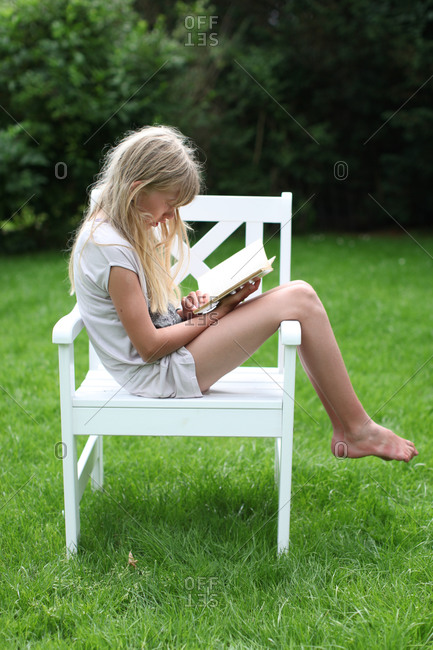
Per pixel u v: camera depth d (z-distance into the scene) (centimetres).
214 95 796
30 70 634
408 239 789
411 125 800
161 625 140
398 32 780
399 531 176
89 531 176
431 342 360
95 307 160
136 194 156
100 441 206
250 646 134
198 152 803
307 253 658
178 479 210
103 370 193
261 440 247
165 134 158
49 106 627
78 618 142
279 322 161
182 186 157
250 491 203
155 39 686
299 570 159
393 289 489
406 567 161
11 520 182
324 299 452
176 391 161
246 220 207
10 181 649
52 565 160
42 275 539
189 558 163
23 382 290
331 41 829
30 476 208
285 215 207
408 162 848
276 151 859
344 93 849
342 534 177
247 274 156
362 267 578
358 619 140
